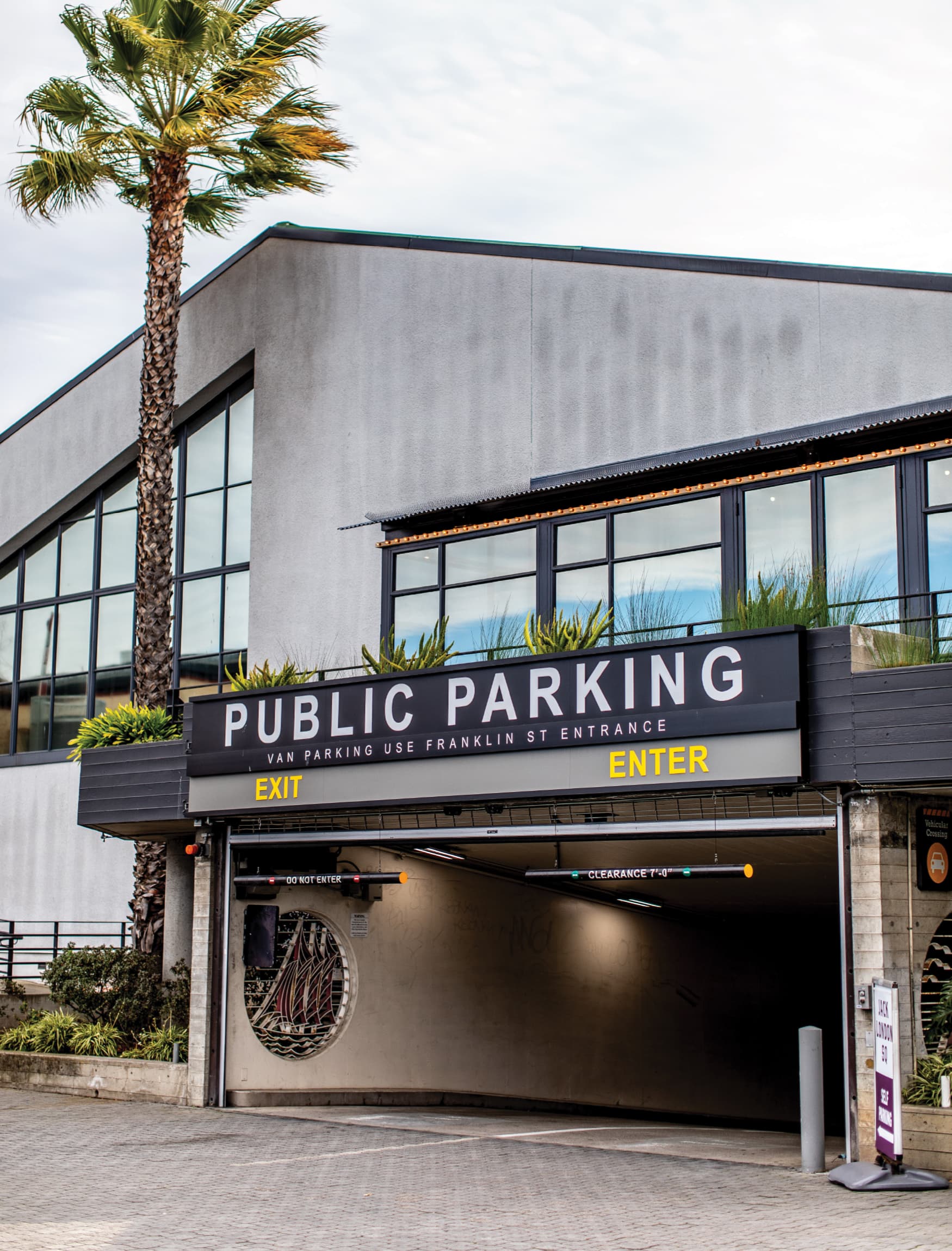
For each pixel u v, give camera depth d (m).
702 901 19.25
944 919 11.31
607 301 17.36
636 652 11.99
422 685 13.45
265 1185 10.09
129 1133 12.84
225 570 22.08
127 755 16.17
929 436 13.50
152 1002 16.84
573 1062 19.02
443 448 18.77
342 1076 15.92
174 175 19.42
